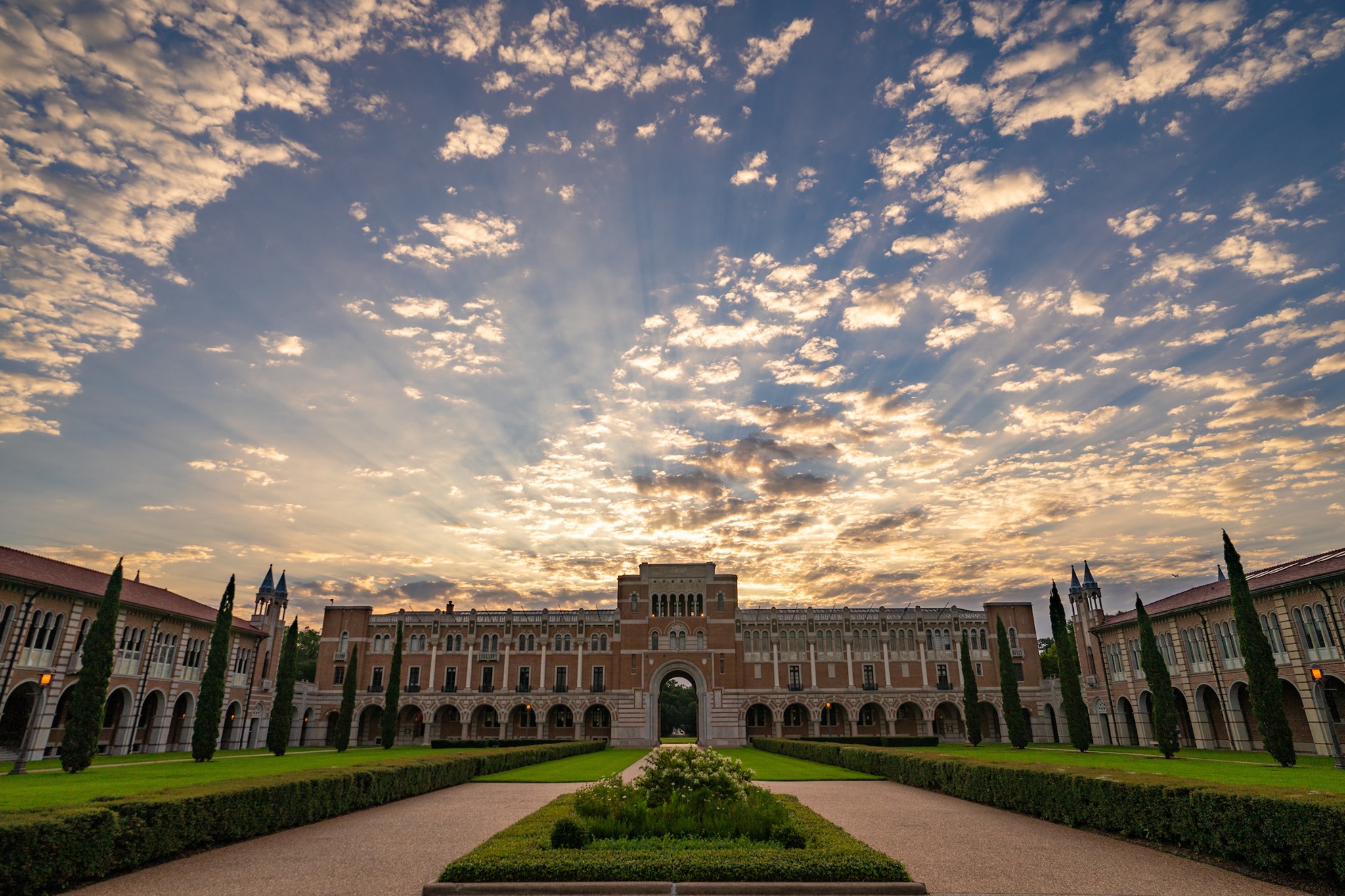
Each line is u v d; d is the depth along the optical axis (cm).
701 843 1474
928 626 8194
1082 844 1702
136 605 5159
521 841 1423
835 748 4306
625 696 7731
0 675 4134
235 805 1720
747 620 8194
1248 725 5488
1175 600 6475
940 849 1642
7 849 1177
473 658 8094
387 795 2484
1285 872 1343
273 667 7819
